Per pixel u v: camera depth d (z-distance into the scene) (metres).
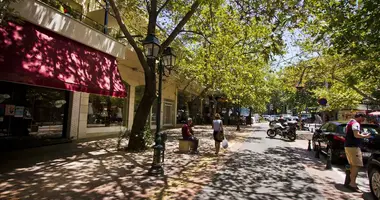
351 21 7.93
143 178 6.49
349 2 8.10
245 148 12.77
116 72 11.49
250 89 19.72
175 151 10.90
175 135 17.55
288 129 17.42
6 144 9.45
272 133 18.95
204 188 5.94
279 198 5.40
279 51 7.64
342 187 6.34
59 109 12.02
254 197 5.41
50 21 8.29
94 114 14.54
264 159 9.88
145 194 5.34
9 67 6.46
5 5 5.32
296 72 16.81
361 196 5.68
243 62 13.61
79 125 13.11
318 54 14.39
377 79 11.04
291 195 5.62
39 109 10.97
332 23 8.44
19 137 10.02
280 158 10.22
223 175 7.21
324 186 6.41
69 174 6.56
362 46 8.19
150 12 10.65
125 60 15.63
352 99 16.94
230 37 11.90
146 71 10.38
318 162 9.59
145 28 14.61
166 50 8.09
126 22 14.08
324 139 10.09
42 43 7.93
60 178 6.18
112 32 13.98
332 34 9.56
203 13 10.71
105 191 5.40
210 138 16.53
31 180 5.91
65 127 12.37
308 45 13.73
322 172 7.93
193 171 7.54
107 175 6.61
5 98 9.59
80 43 9.78
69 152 9.52
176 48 14.09
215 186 6.12
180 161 8.92
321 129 11.58
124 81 17.06
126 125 17.61
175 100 27.05
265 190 5.94
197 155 10.20
